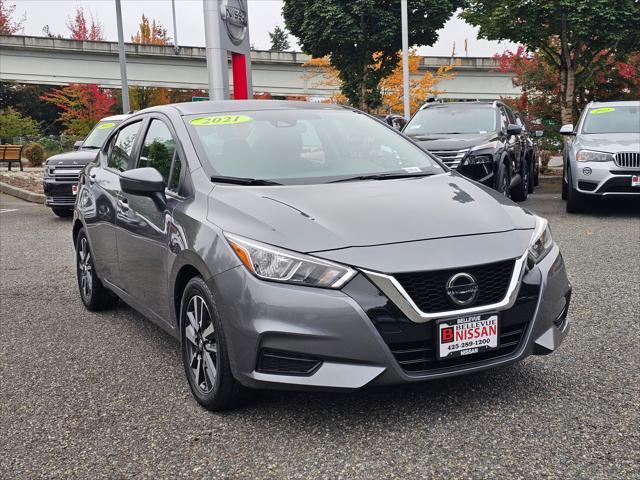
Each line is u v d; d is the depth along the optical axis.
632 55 20.12
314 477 2.68
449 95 47.56
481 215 3.37
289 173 3.88
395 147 4.47
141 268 4.21
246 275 3.02
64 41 43.34
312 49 24.94
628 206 11.29
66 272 7.18
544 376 3.64
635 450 2.79
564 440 2.90
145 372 4.03
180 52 45.50
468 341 3.01
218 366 3.20
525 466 2.69
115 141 5.29
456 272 2.98
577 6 17.53
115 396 3.66
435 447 2.88
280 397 3.47
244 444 2.99
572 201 10.31
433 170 4.20
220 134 4.12
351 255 2.96
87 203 5.28
